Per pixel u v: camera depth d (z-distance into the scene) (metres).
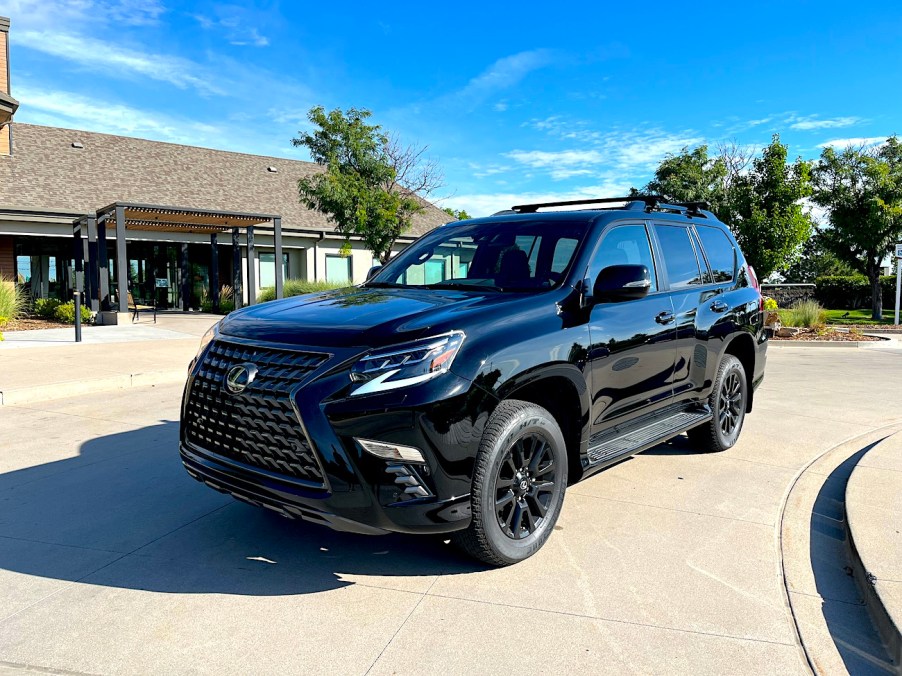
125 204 17.36
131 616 2.93
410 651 2.68
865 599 3.12
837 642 2.80
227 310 23.23
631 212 4.61
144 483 4.74
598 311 3.92
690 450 5.76
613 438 4.23
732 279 5.66
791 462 5.41
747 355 5.92
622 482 4.86
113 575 3.33
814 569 3.49
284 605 3.05
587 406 3.77
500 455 3.20
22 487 4.64
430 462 2.97
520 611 3.01
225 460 3.34
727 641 2.78
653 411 4.58
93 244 20.95
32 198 20.08
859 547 3.43
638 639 2.79
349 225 20.64
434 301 3.55
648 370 4.35
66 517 4.10
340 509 2.95
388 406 2.91
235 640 2.75
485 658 2.63
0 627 2.83
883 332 18.42
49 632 2.79
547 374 3.45
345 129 20.03
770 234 19.06
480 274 4.27
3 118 15.66
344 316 3.32
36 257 21.02
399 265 4.77
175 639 2.75
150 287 24.55
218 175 26.69
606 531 3.95
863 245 24.61
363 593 3.17
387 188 21.78
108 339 13.04
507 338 3.30
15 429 6.27
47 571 3.37
